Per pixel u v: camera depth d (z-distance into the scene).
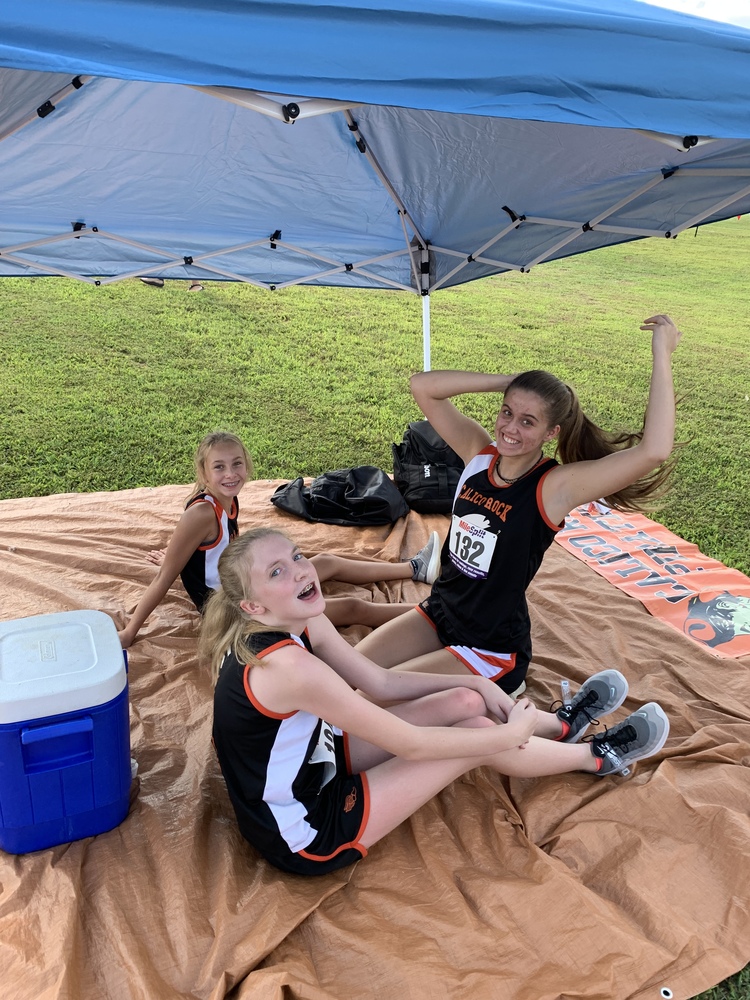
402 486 5.07
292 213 4.51
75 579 3.99
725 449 7.69
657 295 13.17
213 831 2.48
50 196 3.99
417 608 3.03
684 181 3.40
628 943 2.14
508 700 2.54
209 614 2.27
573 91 1.81
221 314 11.23
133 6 1.50
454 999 1.99
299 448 7.29
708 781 2.76
